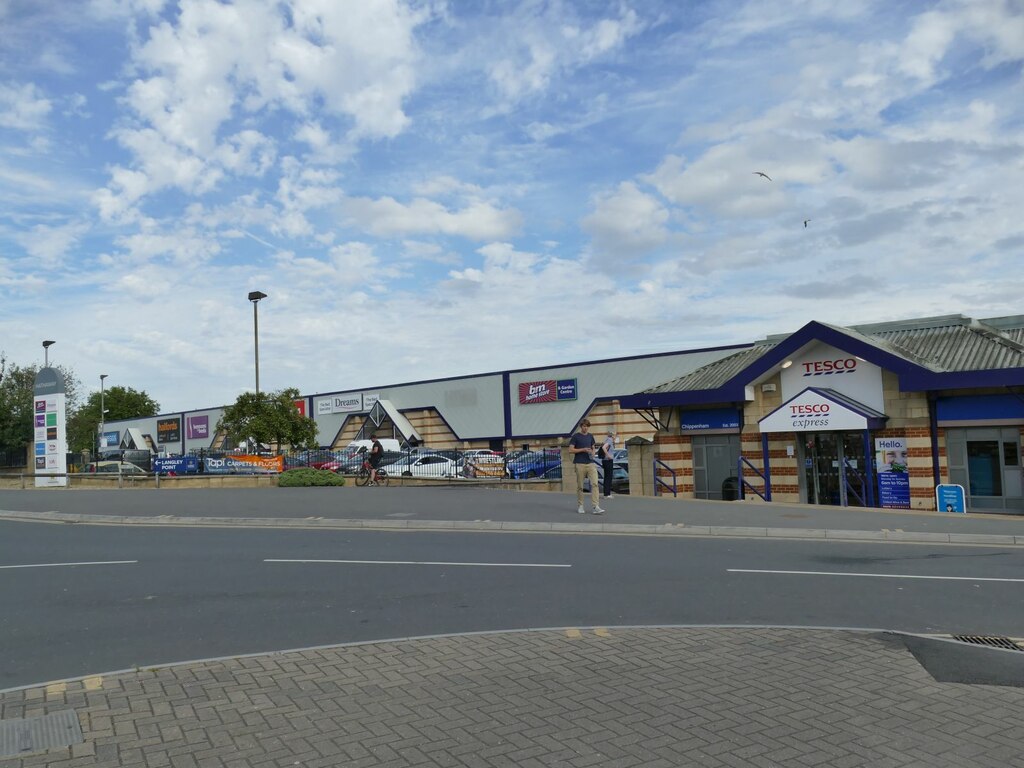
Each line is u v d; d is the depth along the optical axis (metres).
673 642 7.00
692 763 4.41
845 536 13.86
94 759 4.52
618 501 19.94
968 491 20.95
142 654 7.00
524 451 32.59
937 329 25.00
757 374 23.98
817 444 23.52
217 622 8.15
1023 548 12.58
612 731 4.88
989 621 7.81
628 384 43.72
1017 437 20.36
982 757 4.48
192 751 4.62
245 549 13.33
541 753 4.56
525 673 6.11
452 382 52.62
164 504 21.31
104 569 11.56
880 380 22.28
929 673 6.02
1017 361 20.53
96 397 100.50
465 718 5.13
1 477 36.84
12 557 13.02
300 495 23.22
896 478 21.78
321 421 62.34
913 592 9.16
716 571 10.61
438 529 15.73
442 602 8.90
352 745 4.70
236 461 33.38
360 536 14.81
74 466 46.44
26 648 7.27
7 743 4.76
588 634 7.31
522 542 13.60
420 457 31.73
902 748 4.61
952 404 21.16
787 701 5.41
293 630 7.76
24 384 50.19
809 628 7.48
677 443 26.30
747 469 24.59
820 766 4.38
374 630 7.71
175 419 76.88
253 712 5.27
